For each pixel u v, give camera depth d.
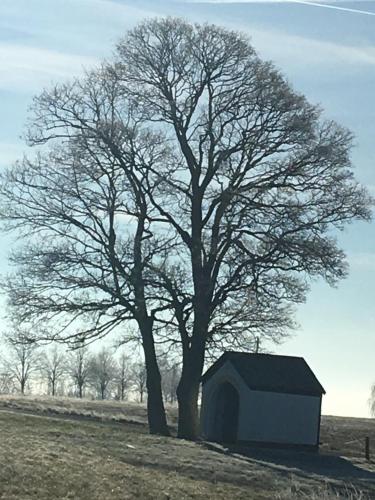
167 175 43.12
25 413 43.75
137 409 68.00
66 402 67.44
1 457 24.14
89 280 42.66
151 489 24.83
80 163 42.59
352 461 42.09
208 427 48.97
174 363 44.62
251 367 48.44
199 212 43.44
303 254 40.88
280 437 47.25
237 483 29.11
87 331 43.38
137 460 29.64
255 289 42.09
